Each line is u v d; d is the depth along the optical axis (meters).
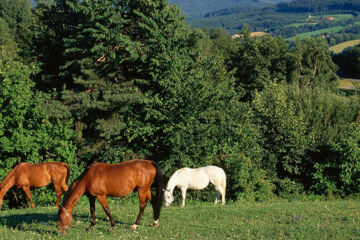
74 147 19.59
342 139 21.34
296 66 52.81
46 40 26.23
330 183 21.33
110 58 21.36
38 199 17.94
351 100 27.05
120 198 18.83
